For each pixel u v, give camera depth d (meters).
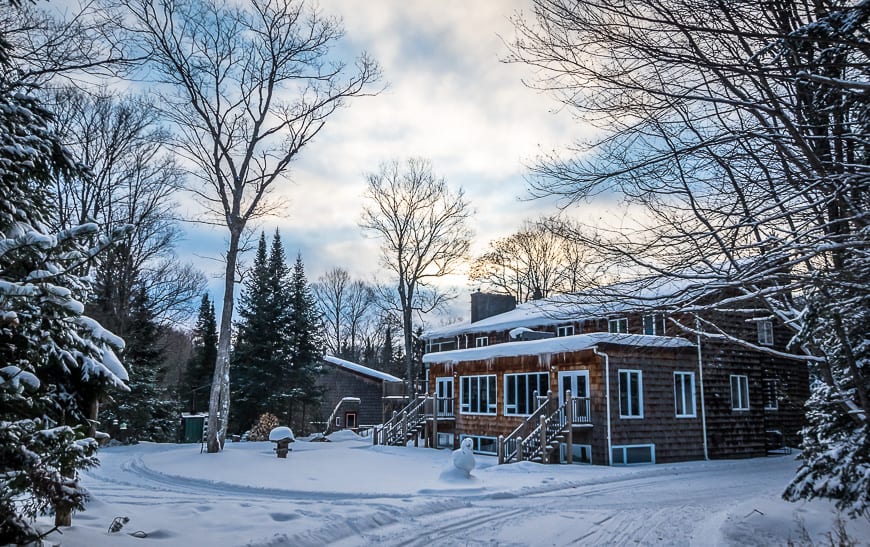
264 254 43.09
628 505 12.58
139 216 29.62
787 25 5.50
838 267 5.91
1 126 6.89
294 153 24.81
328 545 8.59
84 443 6.56
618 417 20.56
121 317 31.31
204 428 32.97
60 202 25.41
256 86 24.11
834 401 9.09
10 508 5.93
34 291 5.38
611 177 6.93
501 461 19.59
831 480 8.60
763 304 7.82
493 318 35.66
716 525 10.10
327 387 44.12
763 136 5.72
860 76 5.86
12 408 6.66
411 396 37.69
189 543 7.79
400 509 11.13
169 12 21.72
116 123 26.75
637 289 6.87
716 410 23.38
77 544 7.07
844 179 5.53
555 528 10.15
